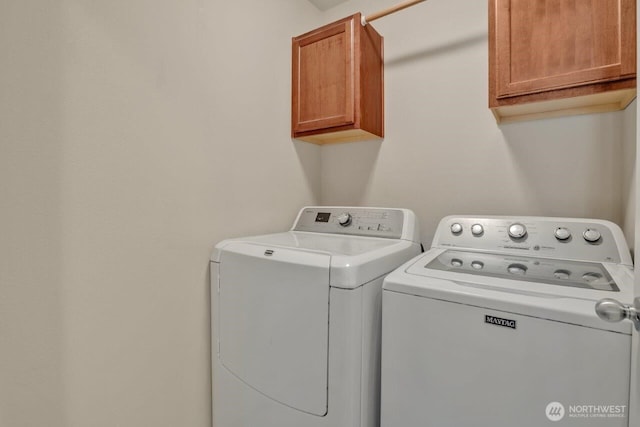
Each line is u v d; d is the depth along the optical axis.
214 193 1.39
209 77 1.36
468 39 1.58
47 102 0.91
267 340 1.13
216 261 1.32
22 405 0.88
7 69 0.84
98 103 1.02
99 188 1.03
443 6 1.65
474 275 0.94
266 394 1.14
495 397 0.79
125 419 1.11
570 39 1.09
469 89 1.57
